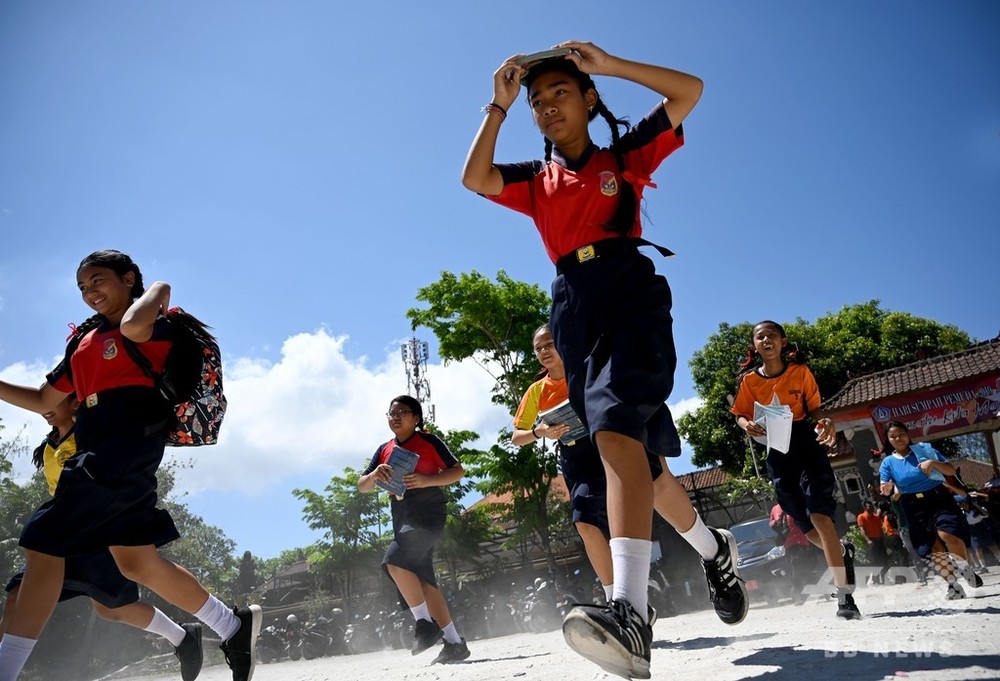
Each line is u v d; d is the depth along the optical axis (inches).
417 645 234.1
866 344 1327.5
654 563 584.7
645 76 107.1
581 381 98.9
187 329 133.2
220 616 132.8
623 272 98.4
